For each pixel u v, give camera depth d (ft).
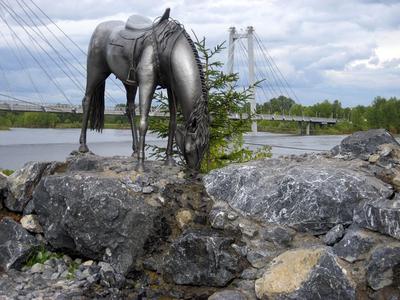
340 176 14.78
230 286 13.97
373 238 12.75
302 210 14.62
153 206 15.81
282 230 14.49
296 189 14.88
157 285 14.66
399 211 12.61
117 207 15.47
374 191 14.42
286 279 12.87
